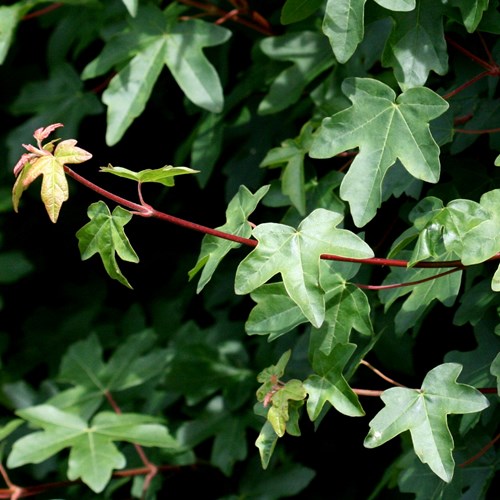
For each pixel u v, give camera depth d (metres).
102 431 2.90
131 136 3.60
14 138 3.54
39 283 4.13
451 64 2.53
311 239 1.90
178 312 3.69
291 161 2.53
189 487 3.34
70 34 3.49
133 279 3.93
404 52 2.21
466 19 2.14
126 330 3.75
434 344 2.78
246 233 2.03
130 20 2.83
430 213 2.02
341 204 2.54
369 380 2.94
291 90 2.68
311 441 3.21
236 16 2.91
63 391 3.48
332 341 2.11
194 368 3.21
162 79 3.38
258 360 3.18
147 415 3.20
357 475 3.19
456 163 2.49
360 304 2.10
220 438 3.13
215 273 3.49
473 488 2.35
